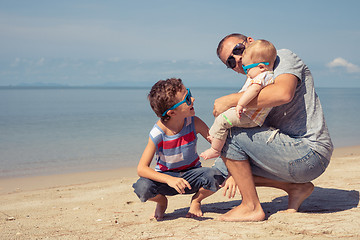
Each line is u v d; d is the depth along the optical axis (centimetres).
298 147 241
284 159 244
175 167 279
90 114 2330
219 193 397
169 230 246
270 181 275
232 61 281
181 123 276
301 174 249
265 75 237
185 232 238
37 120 1862
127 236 239
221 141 251
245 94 235
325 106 2995
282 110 253
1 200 423
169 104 260
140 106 3541
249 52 245
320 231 221
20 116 2155
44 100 5156
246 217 255
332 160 621
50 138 1145
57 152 871
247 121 243
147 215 317
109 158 781
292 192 274
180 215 301
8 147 962
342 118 1794
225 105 248
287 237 217
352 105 3147
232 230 235
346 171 493
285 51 254
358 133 1191
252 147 247
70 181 557
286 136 244
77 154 838
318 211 278
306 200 317
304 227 229
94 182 539
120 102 4591
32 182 557
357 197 320
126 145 974
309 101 251
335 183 399
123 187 478
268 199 345
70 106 3494
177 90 261
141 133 1262
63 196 438
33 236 256
